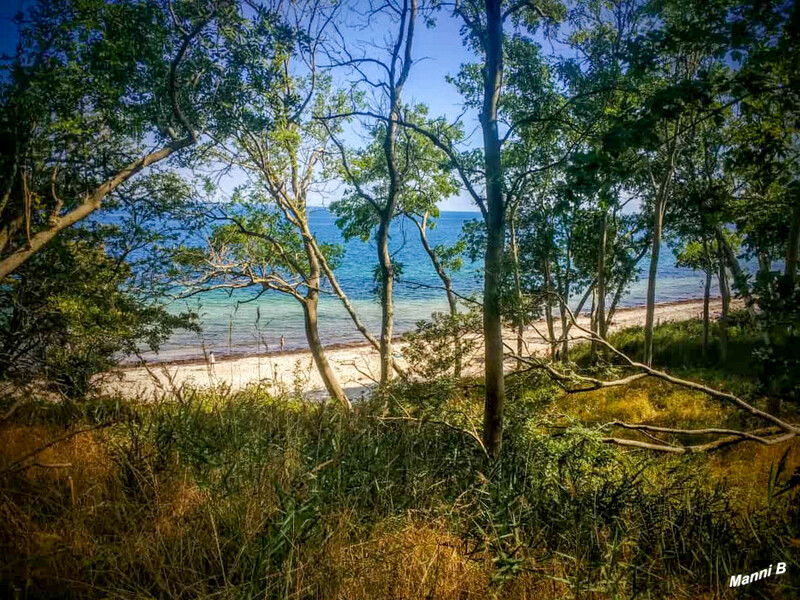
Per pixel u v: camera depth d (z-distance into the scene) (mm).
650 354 17688
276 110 11414
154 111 9867
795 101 5258
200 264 14109
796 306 5355
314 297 15961
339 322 39875
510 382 9570
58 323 9477
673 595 3861
